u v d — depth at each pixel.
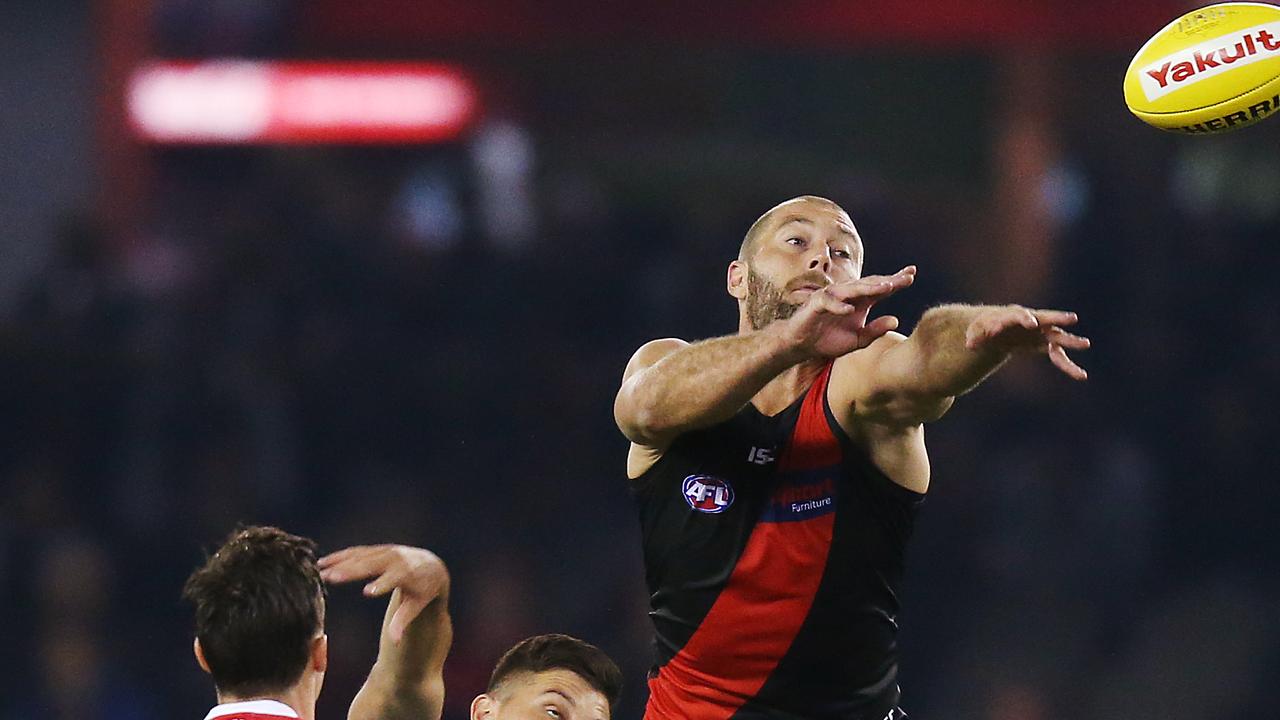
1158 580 54.53
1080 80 62.47
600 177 61.16
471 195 60.34
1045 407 56.41
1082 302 59.78
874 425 15.73
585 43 60.16
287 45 61.09
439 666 17.94
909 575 52.59
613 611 51.03
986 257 60.69
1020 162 60.91
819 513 15.84
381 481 54.16
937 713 51.09
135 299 54.16
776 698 16.17
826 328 14.23
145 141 60.44
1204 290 59.25
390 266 57.00
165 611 49.88
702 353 14.92
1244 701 51.34
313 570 16.55
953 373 14.66
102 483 51.62
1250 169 61.28
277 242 56.53
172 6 60.50
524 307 57.19
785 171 61.12
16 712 46.66
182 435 52.41
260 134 60.72
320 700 44.59
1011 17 57.31
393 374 55.31
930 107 61.34
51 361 52.34
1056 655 51.72
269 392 53.75
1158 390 57.38
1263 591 54.28
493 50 62.34
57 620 48.19
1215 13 15.98
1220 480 55.84
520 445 55.06
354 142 60.88
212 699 48.28
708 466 16.00
